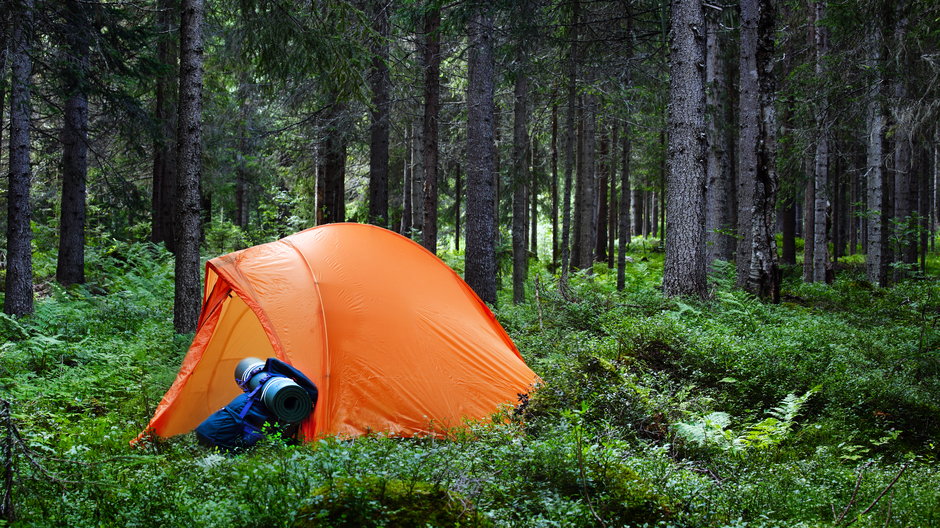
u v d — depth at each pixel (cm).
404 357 699
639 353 852
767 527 407
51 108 1417
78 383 837
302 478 386
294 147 1934
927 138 1806
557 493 406
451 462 436
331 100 1680
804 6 1978
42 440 536
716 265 1569
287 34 1059
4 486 377
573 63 1680
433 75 1507
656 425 646
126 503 387
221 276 741
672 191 1173
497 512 374
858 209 3170
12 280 1155
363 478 384
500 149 2566
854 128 1947
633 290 1784
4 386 816
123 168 2214
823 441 649
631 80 1764
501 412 684
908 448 656
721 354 841
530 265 2956
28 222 1183
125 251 1889
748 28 1523
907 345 956
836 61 1594
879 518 435
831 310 1393
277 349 683
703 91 1163
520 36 1515
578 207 2506
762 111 1309
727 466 557
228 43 1521
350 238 802
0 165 2178
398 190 2950
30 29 1167
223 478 460
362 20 1086
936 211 3900
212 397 781
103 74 1452
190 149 988
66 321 1164
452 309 789
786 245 2645
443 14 1497
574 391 706
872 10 1494
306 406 638
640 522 400
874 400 733
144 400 790
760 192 1326
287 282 733
